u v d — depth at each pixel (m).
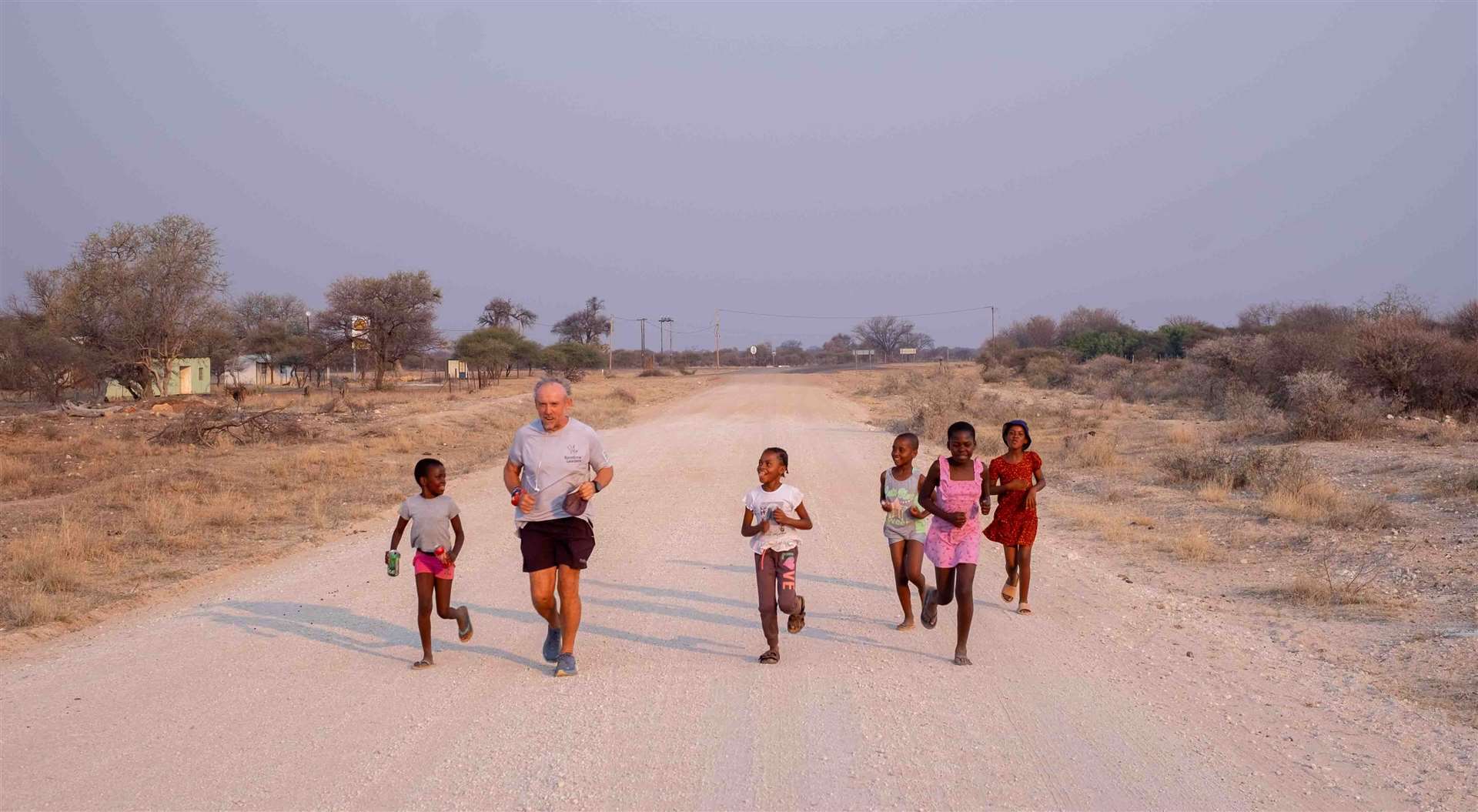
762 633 7.26
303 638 7.16
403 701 5.71
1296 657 6.62
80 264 38.50
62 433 24.72
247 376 65.25
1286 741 5.03
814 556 10.27
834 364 163.88
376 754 4.89
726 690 5.92
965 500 6.41
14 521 12.15
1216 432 22.62
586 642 7.04
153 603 8.40
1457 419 21.62
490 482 16.98
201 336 40.16
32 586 8.67
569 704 5.66
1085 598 8.39
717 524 12.36
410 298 57.53
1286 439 19.92
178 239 39.47
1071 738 5.07
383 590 8.78
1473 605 7.82
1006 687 5.95
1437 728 5.21
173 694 5.86
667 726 5.28
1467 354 22.95
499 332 69.00
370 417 31.09
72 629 7.52
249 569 9.77
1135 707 5.59
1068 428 25.84
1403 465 15.08
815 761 4.77
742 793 4.38
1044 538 11.48
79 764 4.77
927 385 43.66
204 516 12.25
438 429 25.98
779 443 24.16
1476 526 10.73
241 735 5.16
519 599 8.41
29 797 4.37
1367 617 7.68
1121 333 85.06
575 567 6.23
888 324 174.00
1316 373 22.09
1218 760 4.77
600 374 101.00
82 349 38.78
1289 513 11.95
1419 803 4.25
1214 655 6.67
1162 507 13.43
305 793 4.41
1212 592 8.70
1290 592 8.49
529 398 43.78
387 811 4.21
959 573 6.42
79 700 5.75
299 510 13.54
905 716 5.43
